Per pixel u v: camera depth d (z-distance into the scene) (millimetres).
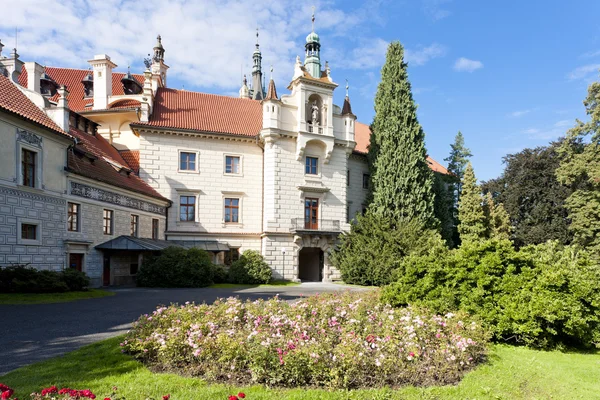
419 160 38531
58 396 5215
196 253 28453
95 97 38062
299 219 36406
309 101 38375
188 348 7555
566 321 10180
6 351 8805
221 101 41812
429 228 37156
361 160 44250
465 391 6785
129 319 12852
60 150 22047
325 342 7699
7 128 18547
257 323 9008
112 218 26688
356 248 34031
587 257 13320
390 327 8875
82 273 20625
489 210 48781
